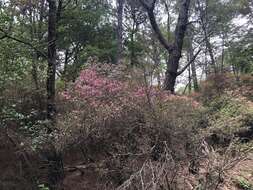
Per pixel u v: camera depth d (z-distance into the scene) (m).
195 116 10.62
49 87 10.98
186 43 25.44
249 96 17.91
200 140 9.33
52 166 10.62
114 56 20.66
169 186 8.48
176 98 10.50
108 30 21.19
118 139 9.80
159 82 11.60
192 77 27.89
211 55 26.08
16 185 10.83
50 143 10.40
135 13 24.08
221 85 19.08
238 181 10.09
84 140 10.08
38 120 10.79
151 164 8.52
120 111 9.81
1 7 10.88
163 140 9.37
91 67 10.78
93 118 9.87
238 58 26.58
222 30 24.81
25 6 12.15
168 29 26.80
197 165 8.75
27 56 10.88
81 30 19.72
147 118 9.64
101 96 10.12
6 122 10.75
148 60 11.73
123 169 9.16
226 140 11.04
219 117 13.77
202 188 8.23
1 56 10.45
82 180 10.55
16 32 10.84
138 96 9.98
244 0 25.72
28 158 11.21
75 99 10.20
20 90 11.24
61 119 10.23
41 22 13.75
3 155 11.29
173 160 8.67
